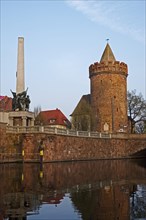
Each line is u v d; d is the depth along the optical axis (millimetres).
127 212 13500
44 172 29641
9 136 43688
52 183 22094
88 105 79000
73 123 78750
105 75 75750
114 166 40188
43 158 43219
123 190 19312
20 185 20891
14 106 52500
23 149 43938
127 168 36906
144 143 66188
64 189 19547
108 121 74375
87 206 14742
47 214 13219
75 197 16906
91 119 76312
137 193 18203
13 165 38562
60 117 95312
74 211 13719
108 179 24984
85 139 54719
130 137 67750
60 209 14086
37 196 17109
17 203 15273
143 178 25844
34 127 44344
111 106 74750
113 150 63531
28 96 53281
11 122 51844
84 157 53906
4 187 19984
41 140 43375
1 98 83250
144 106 83312
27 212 13516
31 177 25281
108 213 13344
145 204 15164
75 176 26703
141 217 12656
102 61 76562
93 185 21453
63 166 37875
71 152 50281
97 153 58156
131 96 84062
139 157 68562
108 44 81812
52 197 16859
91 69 78500
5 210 13891
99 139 59250
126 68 78375
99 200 16109
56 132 46812
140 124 96938
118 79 76188
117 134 66125
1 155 41906
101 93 75875
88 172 30578
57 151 46594
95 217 12695
